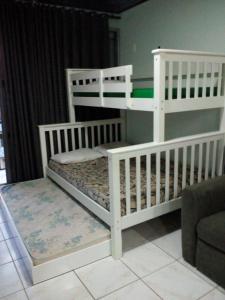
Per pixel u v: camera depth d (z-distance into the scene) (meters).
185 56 2.18
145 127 3.72
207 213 1.94
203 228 1.83
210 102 2.46
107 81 2.78
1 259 2.17
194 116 3.03
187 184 2.49
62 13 3.39
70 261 1.98
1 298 1.77
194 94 2.35
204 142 2.48
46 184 3.31
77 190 2.65
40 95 3.46
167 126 3.38
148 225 2.61
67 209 2.60
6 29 3.13
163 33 3.25
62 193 3.02
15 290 1.83
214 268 1.81
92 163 3.27
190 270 1.98
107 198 2.21
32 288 1.84
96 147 3.66
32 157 3.54
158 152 2.17
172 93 2.30
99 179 2.68
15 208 2.65
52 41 3.40
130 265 2.04
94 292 1.79
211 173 2.64
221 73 2.46
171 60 2.11
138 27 3.61
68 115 3.68
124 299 1.73
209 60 2.34
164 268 2.01
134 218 2.15
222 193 2.02
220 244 1.71
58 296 1.76
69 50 3.56
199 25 2.80
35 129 3.46
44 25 3.31
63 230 2.21
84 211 2.55
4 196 2.95
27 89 3.37
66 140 3.59
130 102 2.44
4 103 3.26
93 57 3.71
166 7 3.15
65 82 3.59
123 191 2.31
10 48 3.18
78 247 2.00
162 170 2.84
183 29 2.99
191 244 1.96
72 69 3.44
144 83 3.66
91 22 3.62
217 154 2.66
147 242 2.33
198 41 2.85
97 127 3.83
